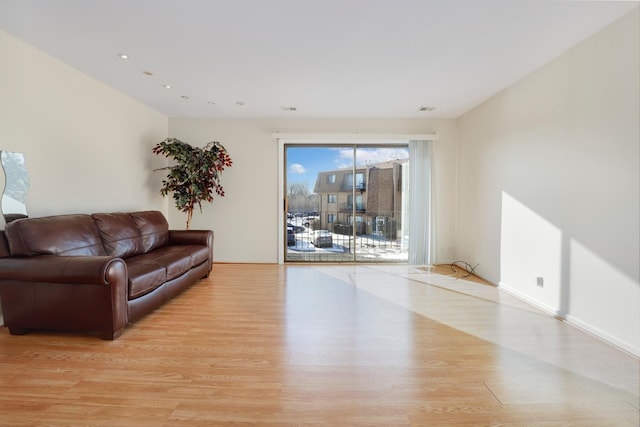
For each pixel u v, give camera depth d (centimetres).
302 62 287
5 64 245
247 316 269
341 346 215
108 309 216
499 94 359
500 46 254
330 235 505
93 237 284
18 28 235
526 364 192
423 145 473
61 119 297
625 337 208
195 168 425
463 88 350
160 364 189
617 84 213
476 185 415
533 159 300
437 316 271
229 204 484
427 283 377
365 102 402
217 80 332
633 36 202
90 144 334
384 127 476
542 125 288
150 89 363
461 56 273
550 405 154
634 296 202
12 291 221
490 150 379
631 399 158
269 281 385
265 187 482
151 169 447
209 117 478
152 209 452
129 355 199
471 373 182
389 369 186
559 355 203
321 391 164
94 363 189
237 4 201
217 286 362
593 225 232
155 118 450
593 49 232
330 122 477
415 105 413
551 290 277
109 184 364
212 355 201
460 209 464
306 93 369
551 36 237
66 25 229
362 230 503
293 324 253
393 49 261
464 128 452
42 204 280
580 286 244
